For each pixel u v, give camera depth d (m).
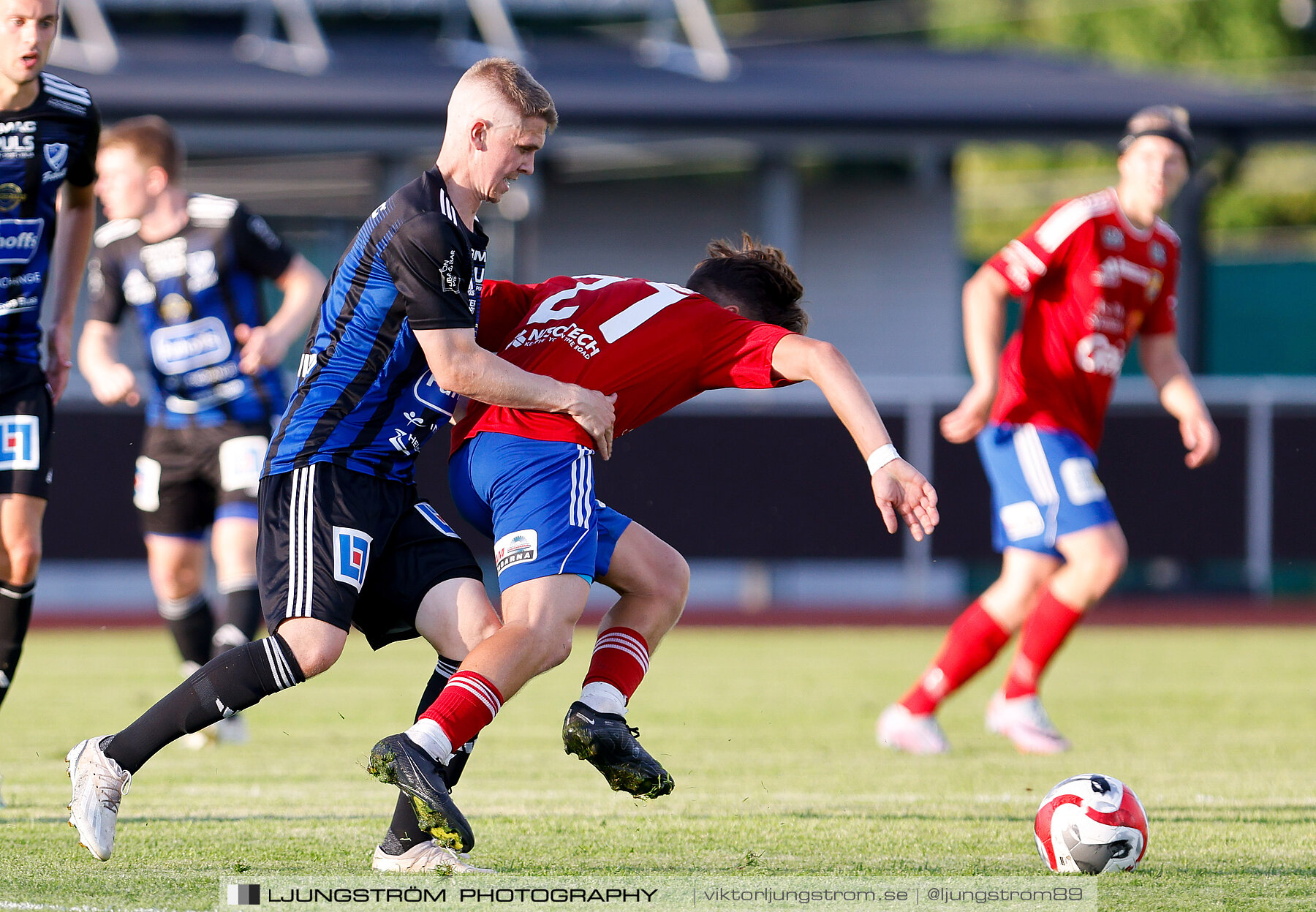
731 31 117.88
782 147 55.81
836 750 22.98
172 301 22.94
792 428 44.97
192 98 51.81
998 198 119.69
